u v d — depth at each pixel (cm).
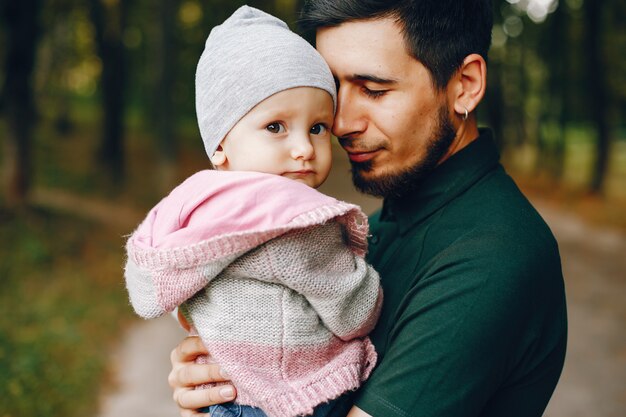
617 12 1458
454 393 120
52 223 930
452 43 141
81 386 466
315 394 129
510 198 143
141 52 1859
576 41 1645
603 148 1477
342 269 135
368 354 141
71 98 2875
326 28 146
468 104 147
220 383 140
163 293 131
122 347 574
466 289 125
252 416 132
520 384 134
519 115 2223
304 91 138
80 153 1767
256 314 131
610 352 559
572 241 1107
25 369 463
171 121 1312
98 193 1354
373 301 138
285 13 1348
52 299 655
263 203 130
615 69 1545
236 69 141
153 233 141
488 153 152
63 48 1825
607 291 775
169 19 1291
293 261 128
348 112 146
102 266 809
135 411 440
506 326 124
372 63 139
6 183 969
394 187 149
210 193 134
